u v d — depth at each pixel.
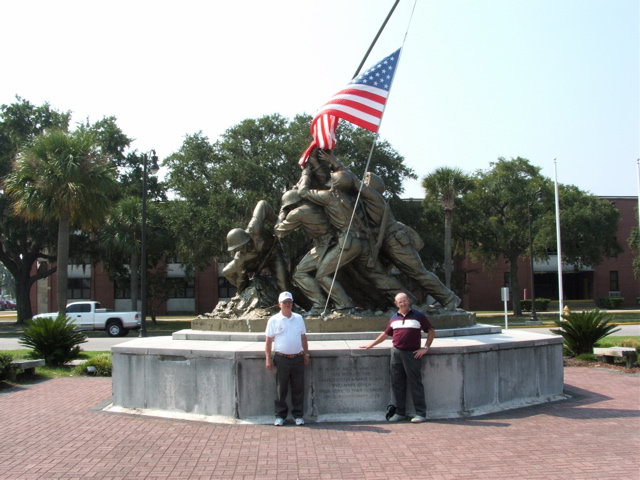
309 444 6.55
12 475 5.63
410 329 7.64
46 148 23.00
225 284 50.34
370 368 7.92
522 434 6.93
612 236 41.66
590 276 56.66
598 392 10.01
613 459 5.91
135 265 34.62
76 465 5.93
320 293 9.75
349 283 10.59
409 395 7.91
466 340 8.79
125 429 7.43
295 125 30.66
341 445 6.49
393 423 7.52
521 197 39.06
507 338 9.25
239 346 8.31
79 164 22.81
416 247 10.47
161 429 7.37
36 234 35.97
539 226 38.53
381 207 10.19
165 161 33.47
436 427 7.29
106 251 36.66
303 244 25.83
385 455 6.09
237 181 29.73
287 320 7.49
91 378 13.18
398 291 10.11
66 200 22.27
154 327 35.31
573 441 6.60
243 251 10.28
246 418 7.69
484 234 40.19
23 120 37.38
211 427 7.42
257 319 9.39
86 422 7.93
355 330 9.16
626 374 12.45
